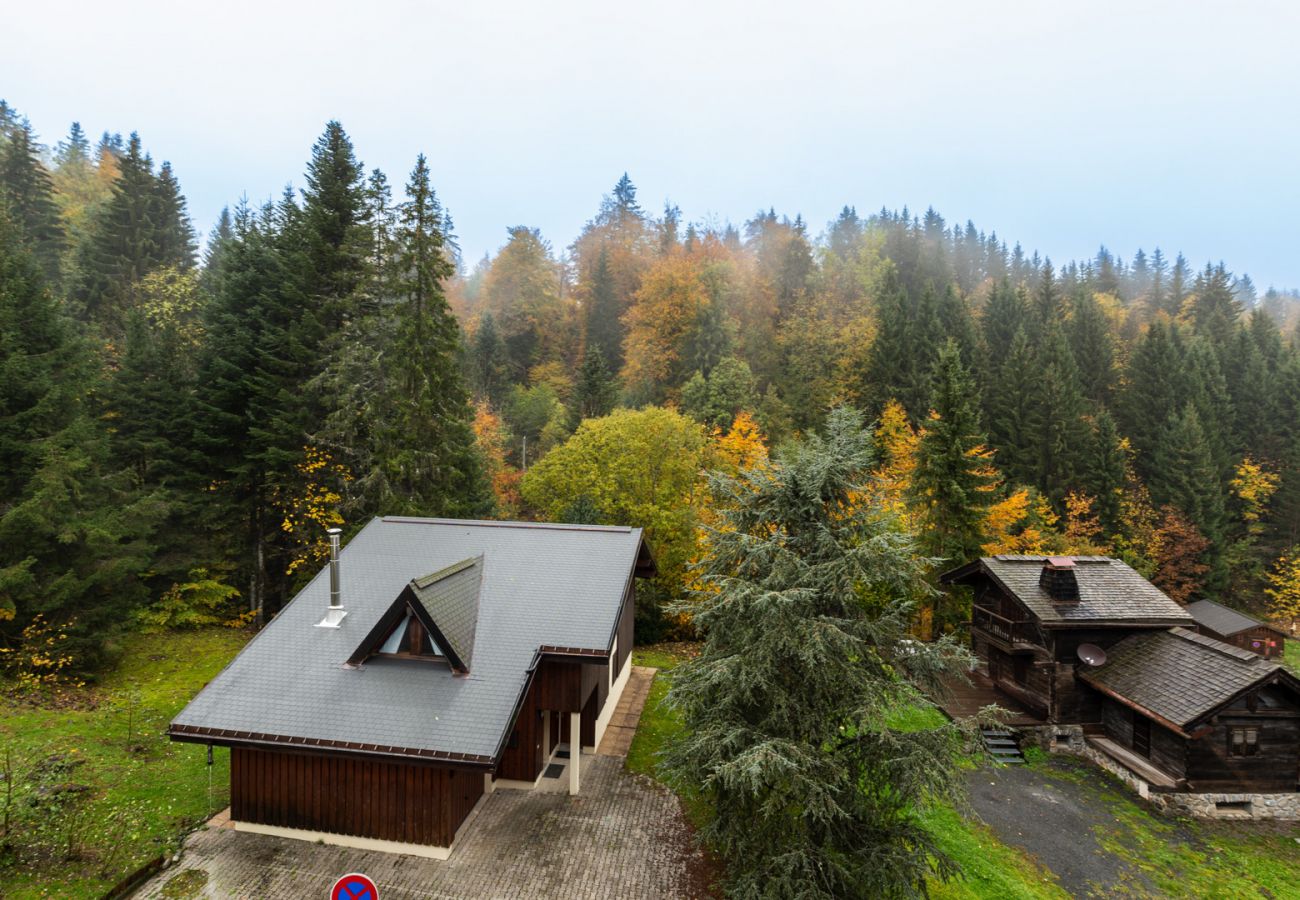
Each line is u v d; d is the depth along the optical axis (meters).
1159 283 89.94
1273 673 16.83
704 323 50.75
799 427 44.06
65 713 16.39
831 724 10.86
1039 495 40.44
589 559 16.98
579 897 11.37
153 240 39.84
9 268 20.25
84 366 21.16
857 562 10.79
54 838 11.50
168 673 20.02
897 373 44.72
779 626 10.45
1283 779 17.50
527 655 13.74
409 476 24.38
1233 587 44.06
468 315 66.69
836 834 10.63
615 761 16.25
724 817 10.95
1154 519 42.56
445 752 11.52
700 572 14.31
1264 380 51.47
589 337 59.50
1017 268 97.44
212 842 12.48
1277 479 46.12
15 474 18.25
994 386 46.66
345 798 12.57
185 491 24.33
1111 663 20.33
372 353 25.30
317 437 24.03
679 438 29.66
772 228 68.50
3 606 16.56
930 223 103.75
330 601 15.20
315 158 26.95
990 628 23.73
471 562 16.17
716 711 10.90
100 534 18.55
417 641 13.77
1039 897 13.00
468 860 12.28
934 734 10.78
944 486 28.25
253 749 12.24
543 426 48.06
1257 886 14.31
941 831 14.81
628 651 21.78
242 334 24.73
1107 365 53.19
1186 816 17.03
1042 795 17.67
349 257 26.39
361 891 7.53
